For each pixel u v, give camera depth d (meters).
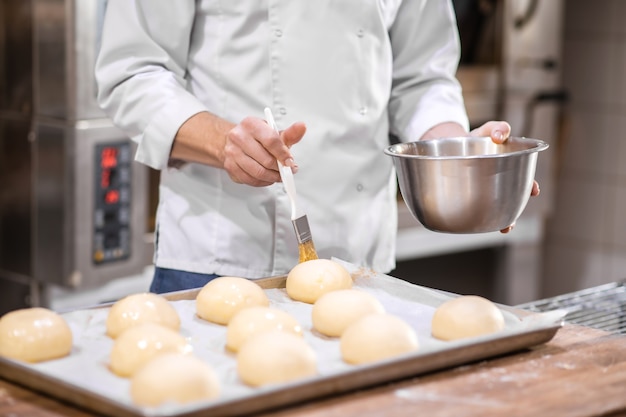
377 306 1.43
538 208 3.56
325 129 1.71
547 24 3.42
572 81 3.93
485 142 1.59
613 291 1.76
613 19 3.77
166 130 1.62
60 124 2.58
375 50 1.76
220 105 1.71
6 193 2.75
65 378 1.16
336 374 1.17
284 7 1.68
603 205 3.87
